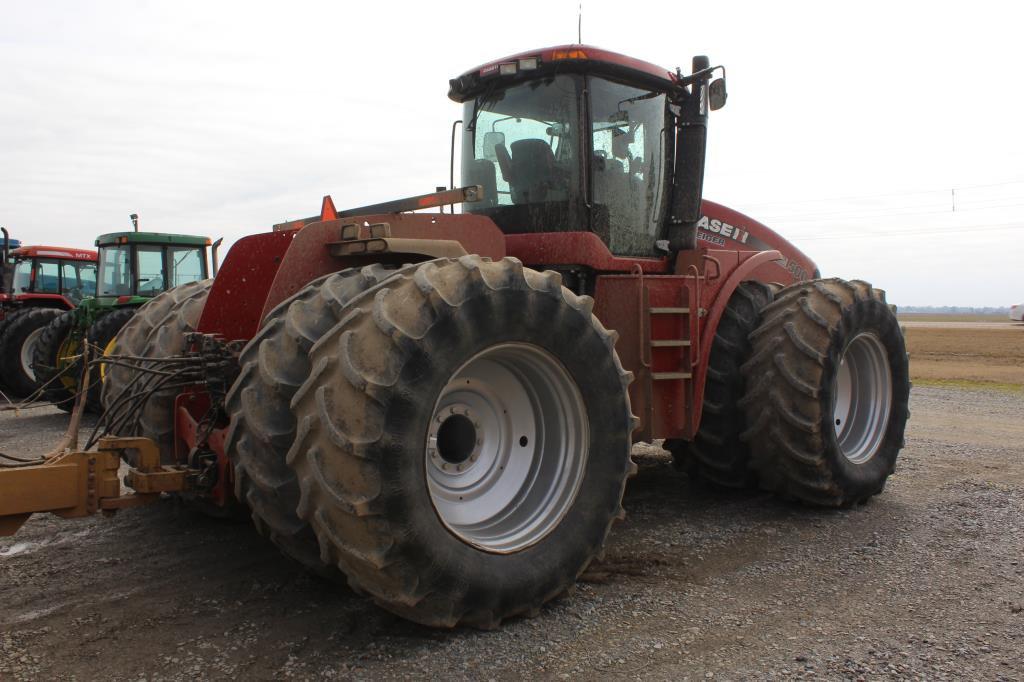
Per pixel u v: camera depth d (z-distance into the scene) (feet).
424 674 8.57
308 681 8.42
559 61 13.93
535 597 10.01
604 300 14.02
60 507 8.89
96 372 15.99
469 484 10.43
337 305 9.80
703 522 14.57
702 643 9.41
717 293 15.05
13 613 10.28
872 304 15.70
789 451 14.70
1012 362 61.31
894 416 16.58
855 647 9.30
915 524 14.46
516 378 10.91
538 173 14.39
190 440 11.07
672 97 15.43
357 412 8.47
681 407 14.38
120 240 35.96
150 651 9.14
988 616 10.23
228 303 11.97
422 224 12.16
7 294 42.04
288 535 9.61
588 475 10.72
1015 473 18.89
